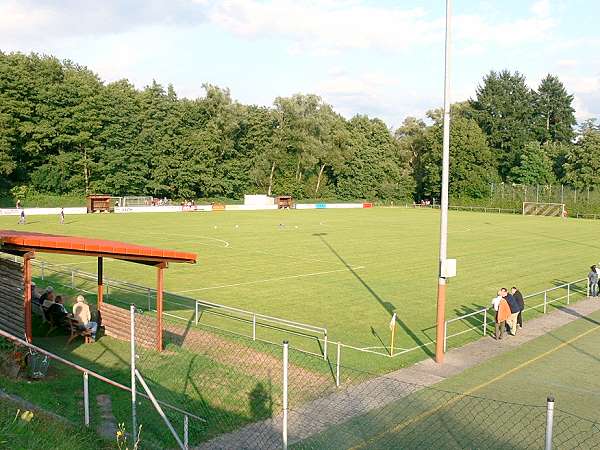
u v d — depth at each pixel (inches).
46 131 3472.0
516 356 741.9
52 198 3484.3
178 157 4094.5
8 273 647.8
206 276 1322.6
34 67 3563.0
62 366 639.8
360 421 512.1
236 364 671.1
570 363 714.2
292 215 3452.3
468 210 4352.9
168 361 671.8
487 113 5251.0
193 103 4271.7
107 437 452.1
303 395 575.8
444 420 516.4
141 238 2025.1
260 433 484.4
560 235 2391.7
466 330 874.8
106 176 3796.8
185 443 427.2
